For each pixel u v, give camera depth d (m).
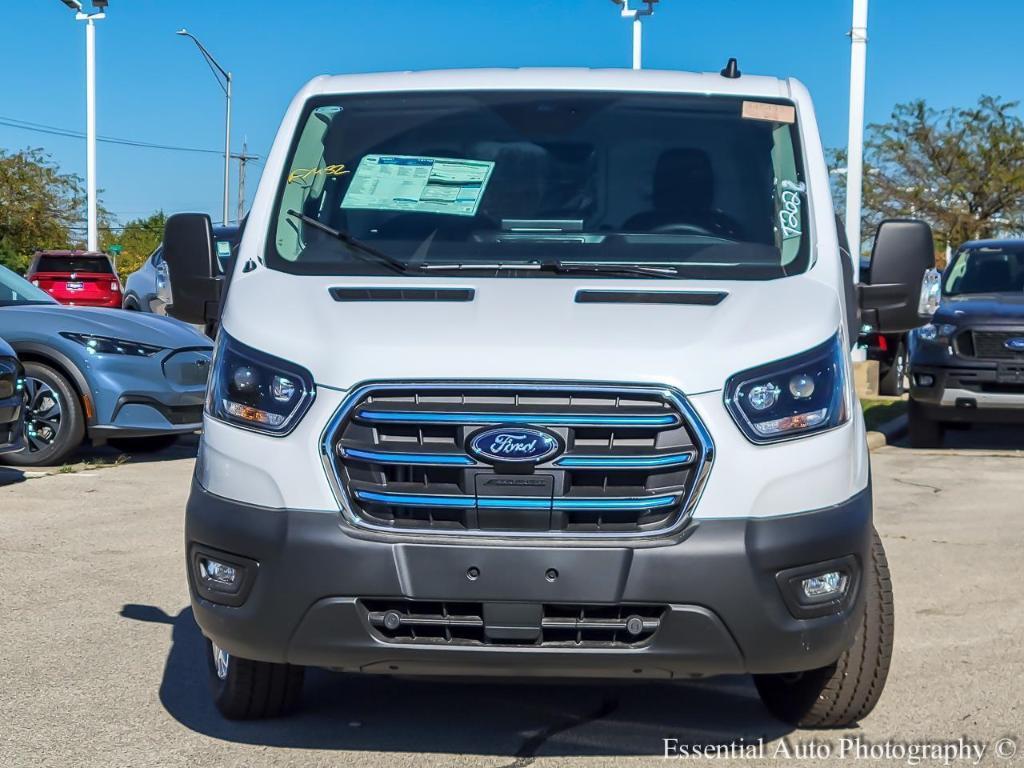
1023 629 6.19
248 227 4.95
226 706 4.78
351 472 3.99
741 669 3.98
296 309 4.34
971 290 13.99
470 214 4.95
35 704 5.02
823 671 4.61
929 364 12.58
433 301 4.36
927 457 12.42
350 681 5.37
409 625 3.97
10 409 9.39
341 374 4.00
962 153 38.59
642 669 3.97
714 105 5.28
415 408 3.96
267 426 4.08
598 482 3.94
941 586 7.07
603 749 4.58
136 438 11.88
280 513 3.99
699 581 3.88
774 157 5.09
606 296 4.39
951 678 5.40
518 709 5.02
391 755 4.50
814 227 4.87
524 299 4.34
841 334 4.31
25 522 8.49
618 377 3.95
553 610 3.94
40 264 25.78
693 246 4.82
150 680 5.32
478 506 3.92
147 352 10.88
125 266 62.22
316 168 5.12
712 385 3.97
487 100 5.30
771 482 3.96
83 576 7.05
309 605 3.95
